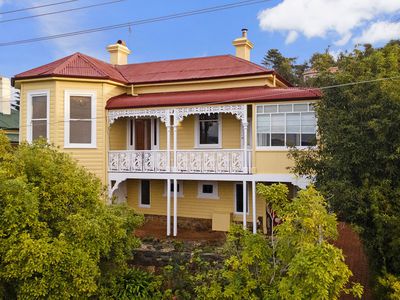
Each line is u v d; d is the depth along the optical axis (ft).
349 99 30.37
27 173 24.99
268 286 21.08
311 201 20.52
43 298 20.85
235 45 66.69
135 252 40.11
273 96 46.85
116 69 68.08
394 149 26.96
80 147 54.85
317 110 33.32
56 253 20.95
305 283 18.13
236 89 54.70
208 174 50.47
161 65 67.05
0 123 83.61
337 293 19.40
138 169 54.29
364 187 26.50
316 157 32.71
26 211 21.54
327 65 38.83
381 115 27.86
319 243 19.42
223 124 56.39
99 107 55.88
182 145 58.65
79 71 56.13
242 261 22.00
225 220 55.57
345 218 27.71
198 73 59.62
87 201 26.50
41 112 55.21
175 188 52.54
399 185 26.78
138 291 32.22
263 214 53.72
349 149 28.07
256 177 48.08
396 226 24.20
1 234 20.65
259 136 48.11
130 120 61.67
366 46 46.03
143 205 61.87
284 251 20.95
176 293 32.73
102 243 23.81
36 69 59.26
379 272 26.66
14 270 20.15
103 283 27.89
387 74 30.45
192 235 54.03
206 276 29.12
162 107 52.21
